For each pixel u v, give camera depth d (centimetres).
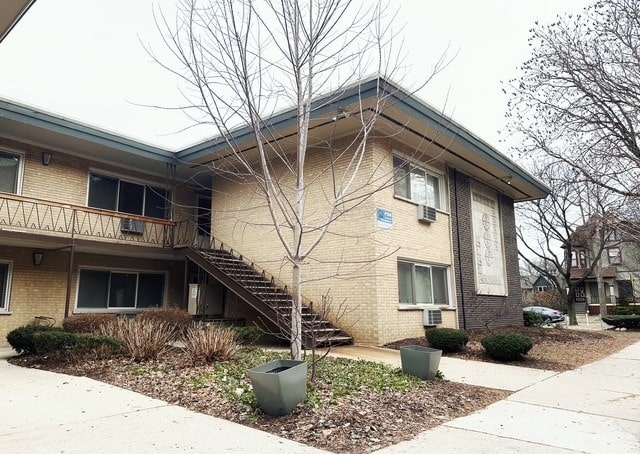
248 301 1209
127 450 423
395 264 1225
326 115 1030
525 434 502
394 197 1257
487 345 1011
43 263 1303
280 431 491
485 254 1684
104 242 1279
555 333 1561
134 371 762
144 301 1543
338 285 1205
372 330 1134
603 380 820
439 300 1424
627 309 3225
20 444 433
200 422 515
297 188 720
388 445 457
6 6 446
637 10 764
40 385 695
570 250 2738
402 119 1146
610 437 495
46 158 1303
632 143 805
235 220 1481
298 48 699
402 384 691
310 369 746
